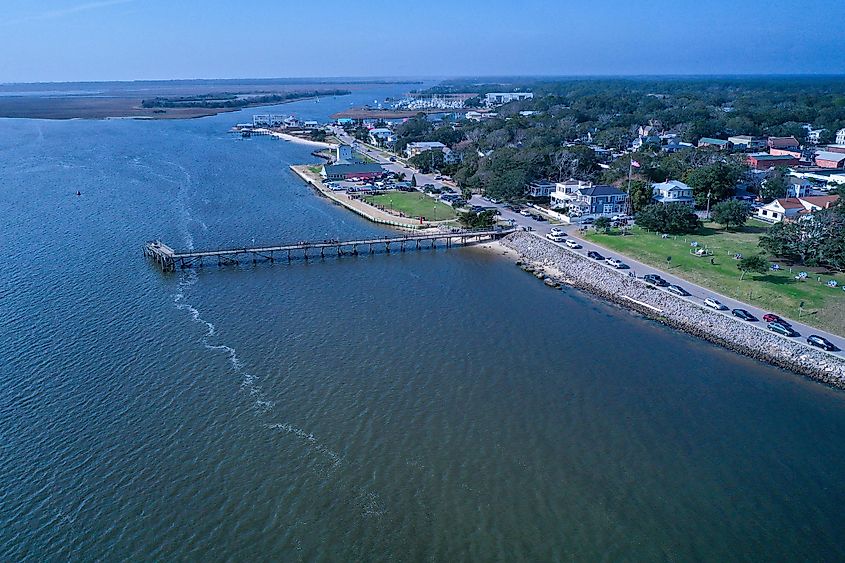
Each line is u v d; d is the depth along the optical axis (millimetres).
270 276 98062
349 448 53062
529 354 70750
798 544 43719
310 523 44875
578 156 171625
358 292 90625
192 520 44906
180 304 84562
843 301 79938
